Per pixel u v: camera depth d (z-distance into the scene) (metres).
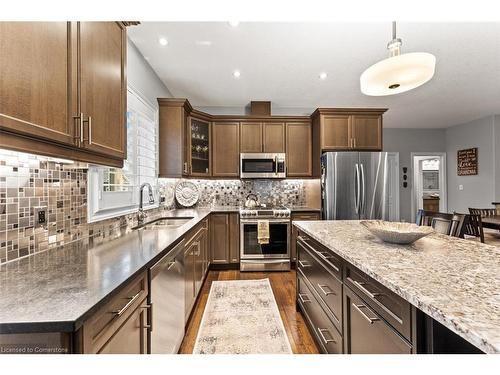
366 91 1.72
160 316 1.42
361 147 3.90
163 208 3.62
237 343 1.96
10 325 0.67
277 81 3.60
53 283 0.93
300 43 2.66
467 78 3.60
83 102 1.21
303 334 2.08
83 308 0.75
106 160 1.51
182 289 1.93
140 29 2.41
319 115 3.92
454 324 0.62
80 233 1.68
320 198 3.92
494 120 5.41
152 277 1.29
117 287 0.91
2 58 0.80
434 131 6.66
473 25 2.38
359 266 1.11
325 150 3.88
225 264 3.82
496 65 3.20
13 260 1.19
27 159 1.26
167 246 1.53
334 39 2.59
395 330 0.94
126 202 2.45
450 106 4.85
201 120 3.99
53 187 1.44
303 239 2.24
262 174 4.08
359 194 3.70
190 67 3.18
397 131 6.60
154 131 3.32
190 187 4.16
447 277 0.92
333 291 1.54
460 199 6.24
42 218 1.36
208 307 2.56
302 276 2.30
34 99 0.92
